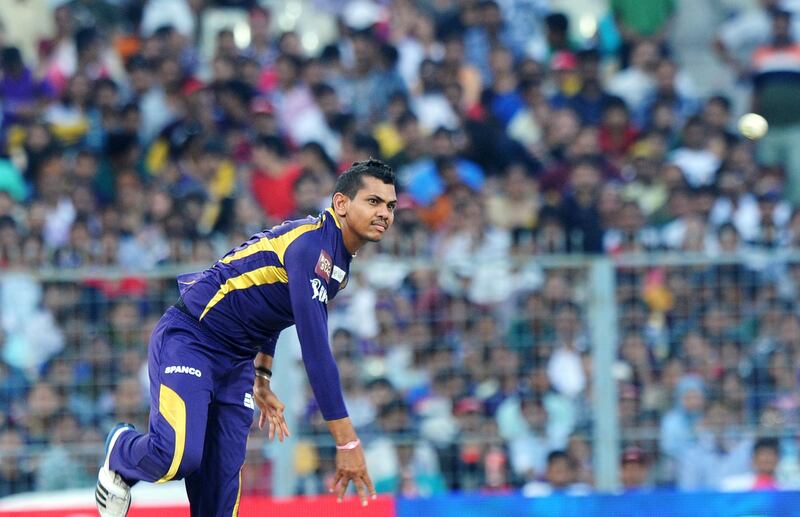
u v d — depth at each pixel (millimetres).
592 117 48375
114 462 21031
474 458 33625
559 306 33875
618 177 45125
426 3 54438
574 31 53250
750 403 33688
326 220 20922
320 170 44625
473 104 49594
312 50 54438
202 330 21359
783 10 50000
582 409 33688
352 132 46906
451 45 49969
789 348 33719
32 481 33438
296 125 48312
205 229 42312
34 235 39969
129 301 33906
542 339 33906
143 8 54125
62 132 48031
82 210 44188
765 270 33844
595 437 33188
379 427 33719
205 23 54281
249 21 53125
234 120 48125
